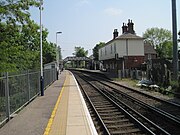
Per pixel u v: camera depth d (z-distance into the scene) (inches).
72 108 603.5
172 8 1029.2
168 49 4138.8
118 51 2388.0
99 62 3865.7
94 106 704.4
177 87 922.1
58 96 854.5
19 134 382.0
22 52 952.9
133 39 2394.2
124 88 1230.3
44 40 1973.4
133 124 486.3
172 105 695.1
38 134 379.2
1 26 818.8
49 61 2812.5
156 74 1304.1
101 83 1628.9
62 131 393.1
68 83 1520.7
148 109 652.7
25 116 515.5
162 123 501.7
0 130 406.6
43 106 640.4
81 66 6668.3
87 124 438.3
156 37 4495.6
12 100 523.8
